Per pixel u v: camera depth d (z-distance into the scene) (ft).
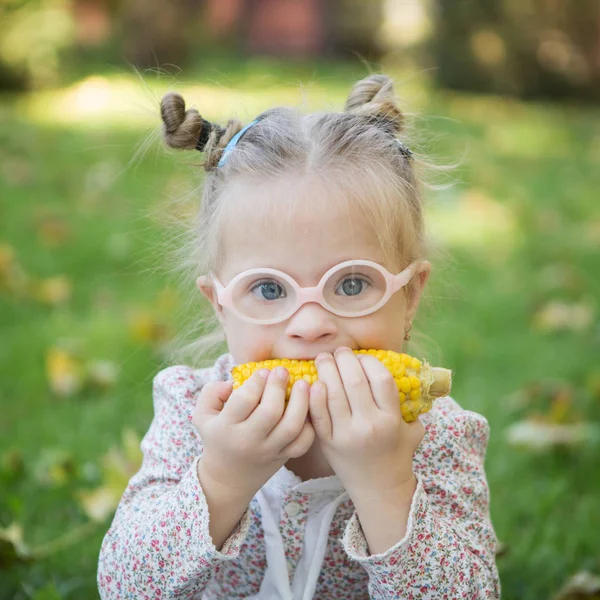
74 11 49.85
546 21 51.11
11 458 10.60
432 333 13.64
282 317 6.25
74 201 23.20
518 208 24.99
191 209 8.29
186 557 6.03
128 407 12.51
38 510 10.05
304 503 6.59
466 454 7.07
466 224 23.16
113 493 9.92
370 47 62.49
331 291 6.29
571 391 12.98
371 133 6.84
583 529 9.86
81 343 14.44
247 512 6.20
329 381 5.97
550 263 20.53
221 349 8.30
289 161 6.52
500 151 33.65
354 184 6.42
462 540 6.43
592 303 17.70
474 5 49.73
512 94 50.11
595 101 51.19
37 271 17.83
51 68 42.09
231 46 61.62
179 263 8.05
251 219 6.39
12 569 8.88
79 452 11.26
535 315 16.70
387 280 6.32
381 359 6.12
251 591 7.06
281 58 61.52
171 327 14.52
